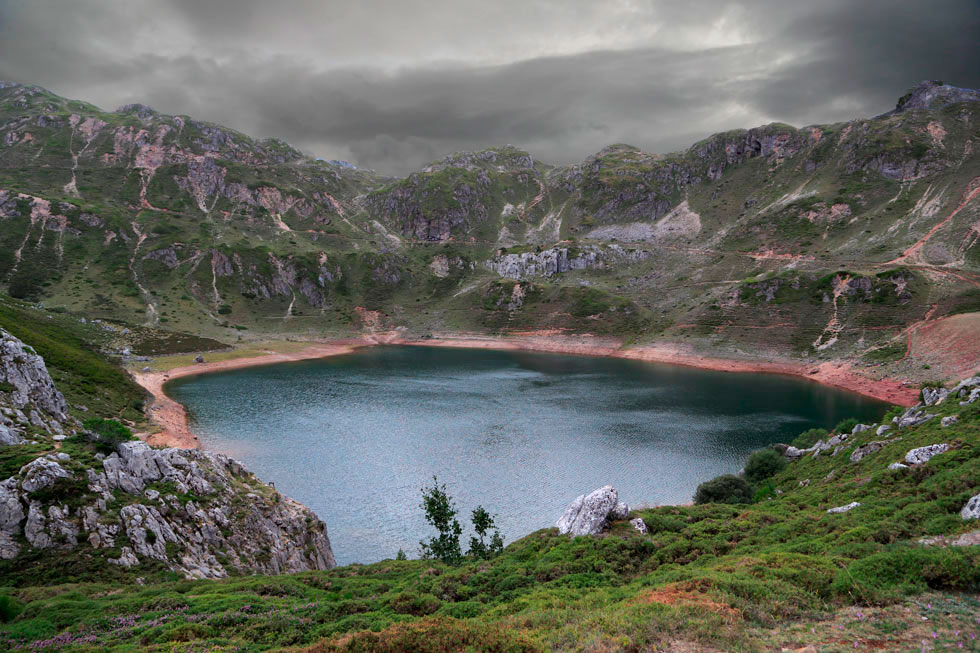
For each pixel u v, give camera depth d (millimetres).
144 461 41188
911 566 18078
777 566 21016
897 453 43281
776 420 101750
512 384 142125
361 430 94000
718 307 198750
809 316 174500
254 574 38719
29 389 51625
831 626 15359
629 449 83438
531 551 33438
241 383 137250
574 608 20344
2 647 21156
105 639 21562
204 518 40094
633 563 27938
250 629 21781
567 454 80875
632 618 16719
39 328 106000
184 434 85312
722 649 14477
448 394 127812
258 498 46156
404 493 66000
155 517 37031
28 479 33969
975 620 14562
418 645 16000
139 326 188375
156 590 29250
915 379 121125
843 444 58781
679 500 63625
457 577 29047
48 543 32281
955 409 48375
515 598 24000
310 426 96125
